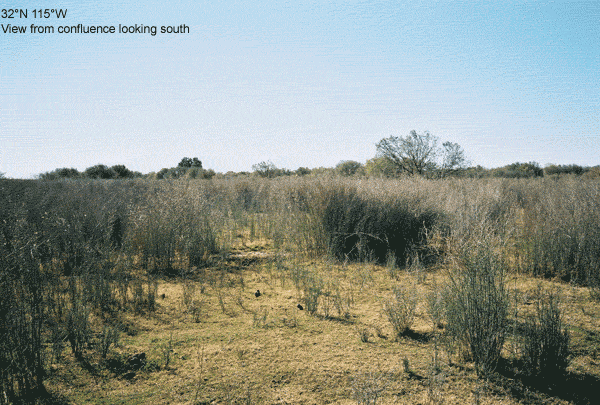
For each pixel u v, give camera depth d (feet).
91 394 8.95
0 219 16.12
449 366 10.22
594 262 17.16
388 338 11.98
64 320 12.42
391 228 23.97
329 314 13.98
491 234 12.01
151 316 13.66
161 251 19.90
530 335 10.20
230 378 9.66
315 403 8.59
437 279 17.95
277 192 34.96
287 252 23.75
